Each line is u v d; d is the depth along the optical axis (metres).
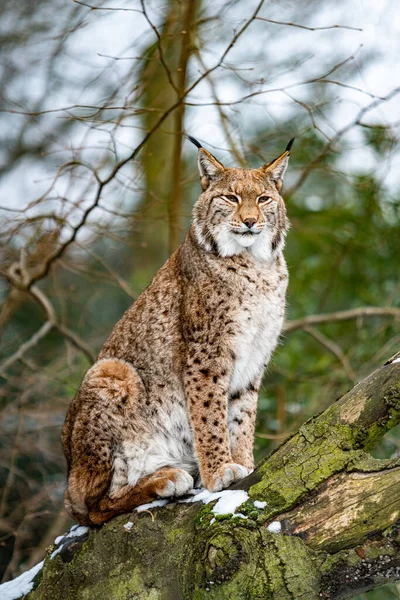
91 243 14.01
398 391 7.24
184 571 7.14
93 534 8.24
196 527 7.22
